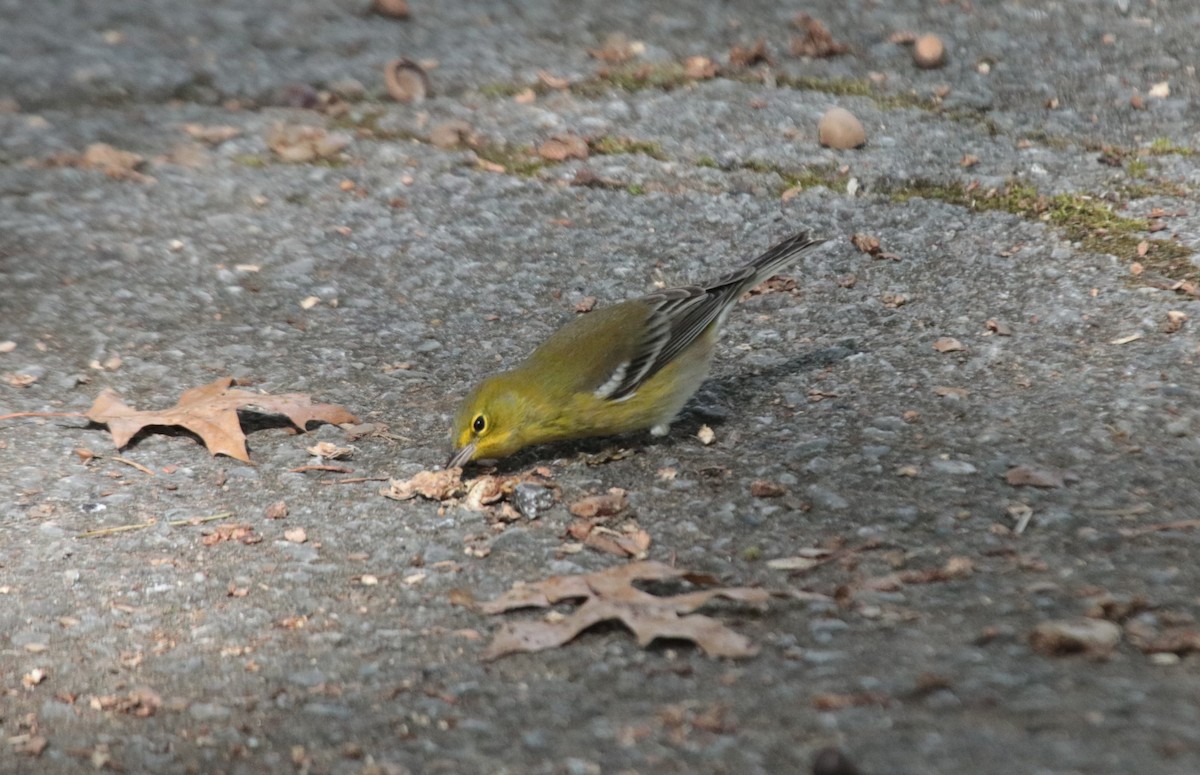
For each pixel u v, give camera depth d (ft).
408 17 62.75
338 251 45.47
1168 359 36.19
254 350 40.09
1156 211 44.06
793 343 39.27
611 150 50.72
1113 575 26.81
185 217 47.62
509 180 49.42
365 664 26.27
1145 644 23.65
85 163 51.11
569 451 34.96
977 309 39.99
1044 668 23.04
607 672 25.21
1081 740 20.10
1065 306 39.47
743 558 29.30
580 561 29.76
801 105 52.90
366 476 33.96
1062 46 56.34
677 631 25.76
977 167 47.88
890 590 27.17
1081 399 34.65
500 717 23.94
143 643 27.50
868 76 55.01
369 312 42.14
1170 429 32.86
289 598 28.99
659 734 22.49
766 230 45.44
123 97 56.13
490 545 30.71
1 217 47.52
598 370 33.47
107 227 46.98
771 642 25.58
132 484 33.76
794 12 61.05
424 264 44.68
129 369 39.11
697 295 34.78
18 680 26.37
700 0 62.90
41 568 30.30
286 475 34.09
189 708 25.18
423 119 53.93
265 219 47.50
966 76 54.44
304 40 60.70
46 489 33.47
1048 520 29.48
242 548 31.01
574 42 59.67
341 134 53.06
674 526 30.89
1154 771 18.86
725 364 38.52
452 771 22.33
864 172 48.06
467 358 39.52
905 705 22.22
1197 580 26.32
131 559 30.63
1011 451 32.58
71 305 42.42
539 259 44.73
